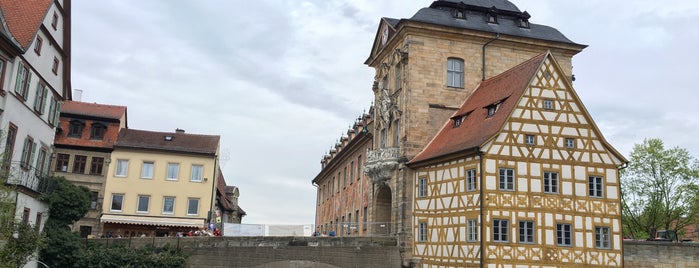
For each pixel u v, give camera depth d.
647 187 47.91
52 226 28.89
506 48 36.31
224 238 30.62
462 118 33.06
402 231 32.00
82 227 44.16
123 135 47.16
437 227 30.02
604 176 28.86
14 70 23.28
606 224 28.30
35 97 26.41
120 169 45.72
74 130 45.94
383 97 37.28
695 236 55.53
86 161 45.38
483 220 26.52
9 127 23.47
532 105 28.55
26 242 20.70
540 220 27.34
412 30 34.75
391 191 34.28
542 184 27.80
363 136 40.78
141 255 30.03
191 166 46.94
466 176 28.23
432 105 34.28
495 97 31.16
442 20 35.59
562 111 28.92
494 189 27.03
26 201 25.39
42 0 26.88
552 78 29.17
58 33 28.88
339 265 30.67
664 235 40.31
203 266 30.42
